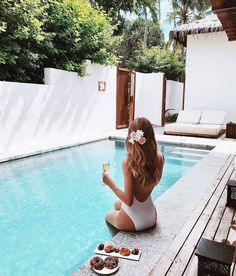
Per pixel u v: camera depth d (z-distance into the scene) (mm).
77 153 7328
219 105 10945
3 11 6246
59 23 7820
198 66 11109
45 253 2836
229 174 4613
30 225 3449
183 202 3471
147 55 16734
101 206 4062
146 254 2291
